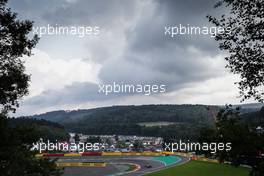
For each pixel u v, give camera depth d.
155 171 130.88
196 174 113.69
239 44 19.64
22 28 27.28
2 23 26.72
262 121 26.67
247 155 28.66
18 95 28.78
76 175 125.88
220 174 107.69
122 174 125.62
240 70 19.70
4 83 27.58
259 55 19.42
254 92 19.69
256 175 25.05
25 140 32.78
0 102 28.22
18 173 29.59
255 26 19.25
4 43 27.36
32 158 33.22
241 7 19.23
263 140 27.31
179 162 166.88
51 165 34.19
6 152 29.14
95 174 128.75
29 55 28.41
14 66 28.48
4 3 26.86
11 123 31.00
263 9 18.91
